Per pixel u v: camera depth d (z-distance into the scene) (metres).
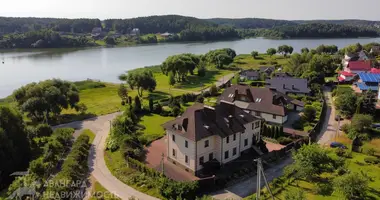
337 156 56.88
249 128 61.44
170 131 56.75
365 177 46.00
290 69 155.25
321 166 49.81
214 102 103.56
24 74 171.00
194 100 109.69
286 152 62.00
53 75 169.50
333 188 46.25
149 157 60.25
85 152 60.62
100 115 93.06
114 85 141.38
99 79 160.75
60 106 92.25
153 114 93.19
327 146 64.44
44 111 86.12
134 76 116.69
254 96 86.31
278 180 49.38
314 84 115.06
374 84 107.56
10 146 55.16
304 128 75.44
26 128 66.44
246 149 61.50
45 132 69.81
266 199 44.22
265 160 58.06
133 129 75.75
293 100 92.19
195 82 150.12
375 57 190.75
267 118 80.62
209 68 196.00
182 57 159.88
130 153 59.22
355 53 181.62
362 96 85.88
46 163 52.34
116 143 63.97
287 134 70.56
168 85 143.38
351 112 83.75
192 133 52.44
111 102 109.06
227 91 93.06
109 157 60.66
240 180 51.50
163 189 46.22
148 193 47.00
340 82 127.81
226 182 50.28
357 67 136.38
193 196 45.91
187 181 47.69
